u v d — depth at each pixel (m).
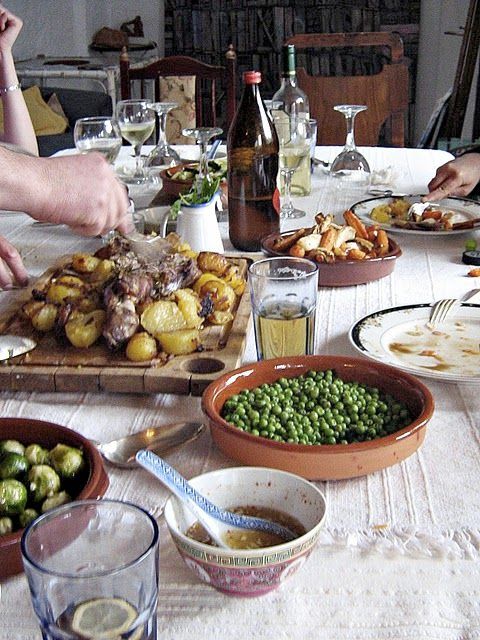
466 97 3.15
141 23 4.93
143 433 0.85
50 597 0.52
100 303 1.04
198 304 1.03
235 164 1.39
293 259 1.02
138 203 1.74
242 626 0.60
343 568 0.66
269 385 0.87
